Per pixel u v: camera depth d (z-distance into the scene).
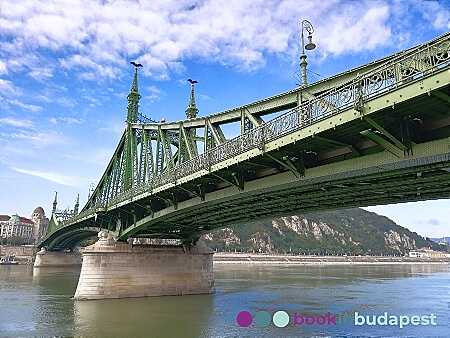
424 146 13.35
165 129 34.84
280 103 20.83
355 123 14.13
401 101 12.16
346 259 176.38
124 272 38.88
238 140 20.38
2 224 174.50
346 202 24.91
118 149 50.38
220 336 24.39
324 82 18.38
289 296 43.19
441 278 78.94
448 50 11.04
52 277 67.88
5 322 27.81
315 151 18.53
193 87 47.84
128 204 36.44
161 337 24.00
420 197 21.69
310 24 20.75
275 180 20.23
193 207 27.88
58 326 26.64
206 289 43.25
